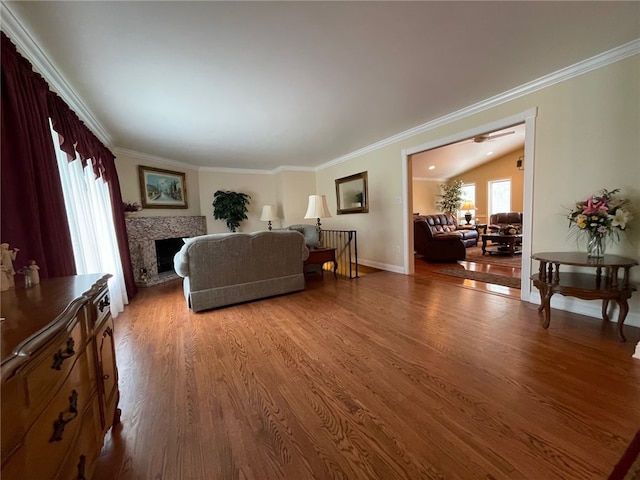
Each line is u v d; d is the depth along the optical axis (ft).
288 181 20.16
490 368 5.55
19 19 4.97
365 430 4.10
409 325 7.86
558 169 8.29
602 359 5.71
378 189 15.55
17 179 4.75
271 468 3.53
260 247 10.37
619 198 7.14
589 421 4.07
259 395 5.00
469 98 9.63
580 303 8.22
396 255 14.89
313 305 9.90
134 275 13.88
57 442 2.40
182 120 10.48
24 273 3.66
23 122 4.90
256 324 8.33
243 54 6.55
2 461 1.74
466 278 13.08
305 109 10.05
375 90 8.75
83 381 3.11
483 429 4.02
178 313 9.53
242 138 13.14
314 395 4.95
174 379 5.57
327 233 19.79
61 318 2.51
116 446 3.92
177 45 6.08
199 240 9.25
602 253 7.21
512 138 21.66
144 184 15.16
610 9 5.43
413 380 5.28
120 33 5.58
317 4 5.06
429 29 5.92
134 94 8.23
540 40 6.45
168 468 3.56
